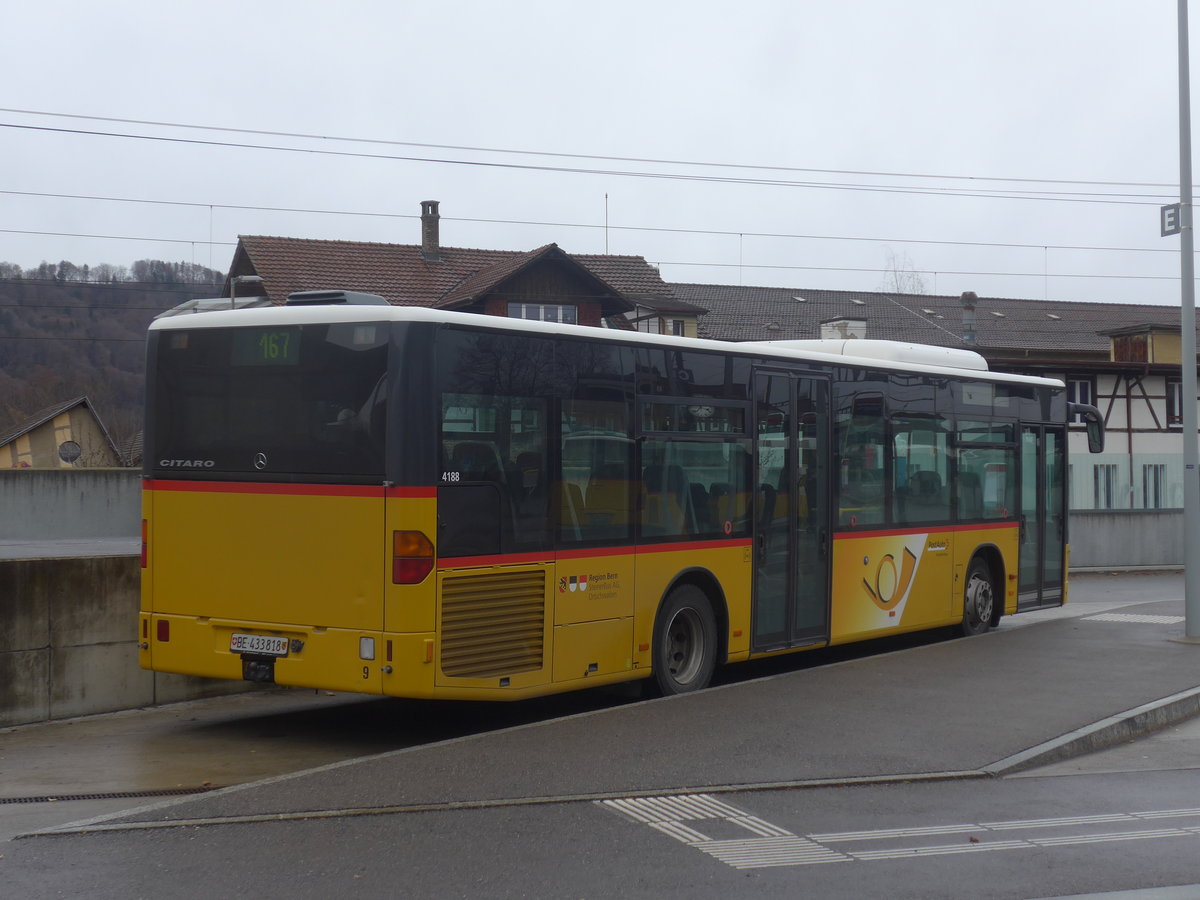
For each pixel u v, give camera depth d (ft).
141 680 36.86
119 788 27.12
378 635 28.94
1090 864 21.48
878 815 24.39
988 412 51.08
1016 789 26.91
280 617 30.37
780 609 39.93
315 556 29.89
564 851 21.44
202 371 31.86
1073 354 171.32
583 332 32.99
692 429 36.50
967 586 49.98
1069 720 32.58
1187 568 48.19
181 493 32.01
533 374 31.58
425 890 19.36
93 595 35.70
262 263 140.26
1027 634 48.85
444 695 29.14
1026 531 53.57
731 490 37.93
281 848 21.27
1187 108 49.29
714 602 37.68
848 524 42.98
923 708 33.76
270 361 30.81
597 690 40.11
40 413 151.02
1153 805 25.75
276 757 30.58
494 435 30.53
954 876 20.67
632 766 26.91
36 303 126.21
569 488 32.45
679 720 31.63
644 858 21.21
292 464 30.30
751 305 178.40
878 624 44.50
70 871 20.06
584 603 32.81
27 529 110.22
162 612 32.27
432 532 28.94
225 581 31.24
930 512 47.34
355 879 19.80
